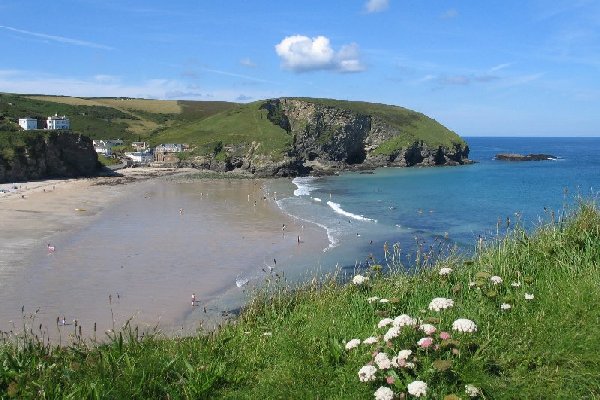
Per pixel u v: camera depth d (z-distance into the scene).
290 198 68.50
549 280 8.42
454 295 8.52
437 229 44.28
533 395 5.57
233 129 135.75
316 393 6.02
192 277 27.95
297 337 7.76
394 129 143.25
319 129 138.50
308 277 27.38
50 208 55.62
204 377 6.72
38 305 22.94
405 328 6.67
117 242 37.25
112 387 6.39
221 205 60.38
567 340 6.29
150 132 168.12
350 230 43.50
